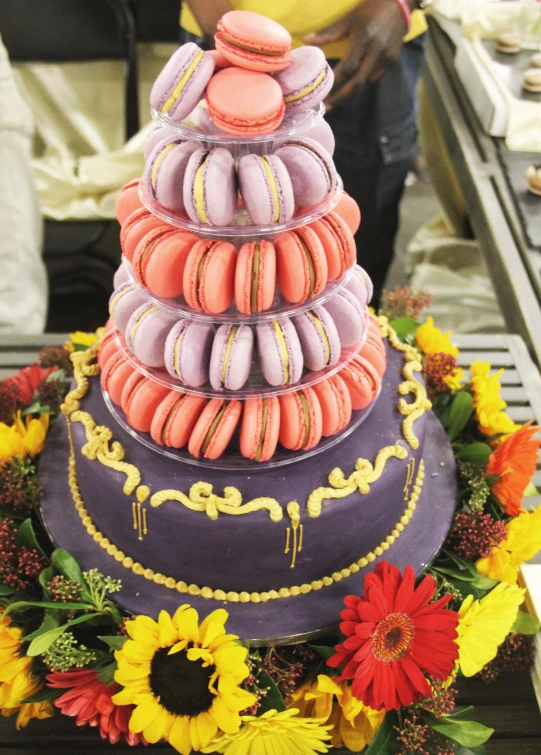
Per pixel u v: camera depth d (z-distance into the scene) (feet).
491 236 6.22
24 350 5.22
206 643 3.06
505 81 7.42
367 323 3.53
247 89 2.73
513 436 3.90
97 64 8.07
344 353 3.38
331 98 5.58
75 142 8.49
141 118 8.76
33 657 3.41
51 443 4.17
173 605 3.44
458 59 8.04
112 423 3.60
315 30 5.64
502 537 3.74
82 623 3.56
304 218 2.98
